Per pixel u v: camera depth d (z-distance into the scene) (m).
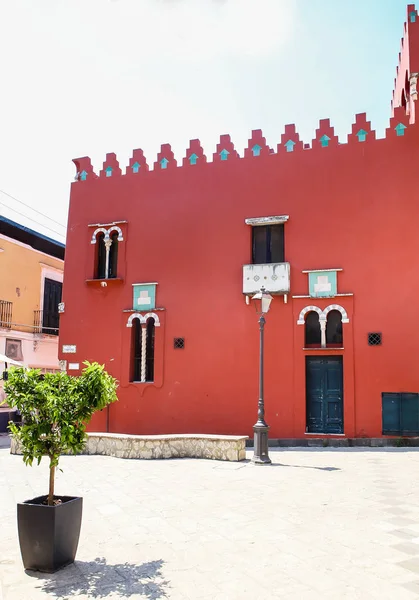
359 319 15.34
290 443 15.30
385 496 8.82
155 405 16.92
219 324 16.67
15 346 24.91
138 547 6.42
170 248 17.59
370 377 15.04
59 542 5.66
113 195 18.62
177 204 17.77
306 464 12.09
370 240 15.56
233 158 17.34
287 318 15.98
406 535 6.71
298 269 16.08
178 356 16.92
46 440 6.01
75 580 5.38
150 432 16.81
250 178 17.05
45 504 5.95
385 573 5.47
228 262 16.88
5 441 20.91
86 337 18.11
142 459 13.21
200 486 9.84
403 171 15.56
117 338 17.75
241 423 16.00
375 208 15.66
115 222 18.23
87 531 7.08
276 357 15.92
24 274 25.75
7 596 4.98
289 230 16.33
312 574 5.47
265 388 15.87
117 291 18.00
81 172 19.34
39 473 11.41
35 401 5.95
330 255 15.84
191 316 16.98
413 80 16.05
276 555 6.05
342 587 5.13
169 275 17.44
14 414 25.14
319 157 16.39
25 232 25.67
